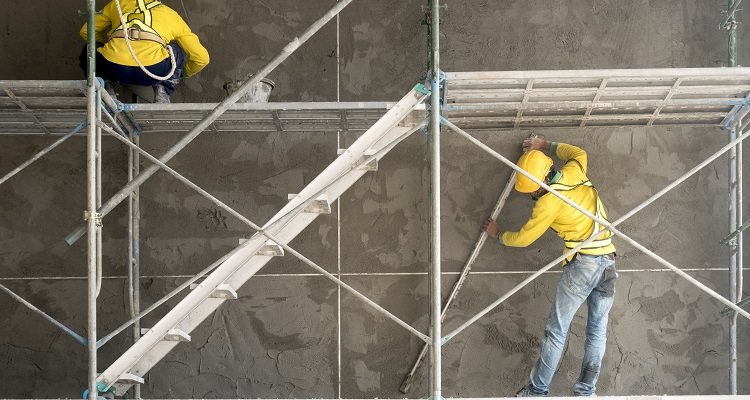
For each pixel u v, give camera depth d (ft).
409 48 23.47
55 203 23.21
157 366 23.07
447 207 23.31
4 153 23.26
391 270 23.16
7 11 23.53
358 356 23.07
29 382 22.91
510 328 23.15
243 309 23.20
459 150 23.43
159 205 23.20
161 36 20.47
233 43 23.52
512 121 22.54
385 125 18.79
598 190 23.29
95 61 19.40
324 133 23.45
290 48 17.01
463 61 23.43
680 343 23.11
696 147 23.36
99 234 18.67
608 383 23.09
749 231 23.26
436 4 17.84
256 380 23.06
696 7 23.52
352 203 23.31
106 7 20.53
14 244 23.08
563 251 23.22
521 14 23.53
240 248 17.98
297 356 23.09
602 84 20.02
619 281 23.24
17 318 22.99
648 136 23.40
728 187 23.09
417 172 23.32
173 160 23.29
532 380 21.22
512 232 21.97
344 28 23.57
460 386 23.03
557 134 23.41
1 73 23.36
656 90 20.48
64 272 23.07
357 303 23.17
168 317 18.98
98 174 19.52
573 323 23.20
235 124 22.84
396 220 23.24
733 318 22.66
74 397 22.88
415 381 22.99
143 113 21.75
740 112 21.81
